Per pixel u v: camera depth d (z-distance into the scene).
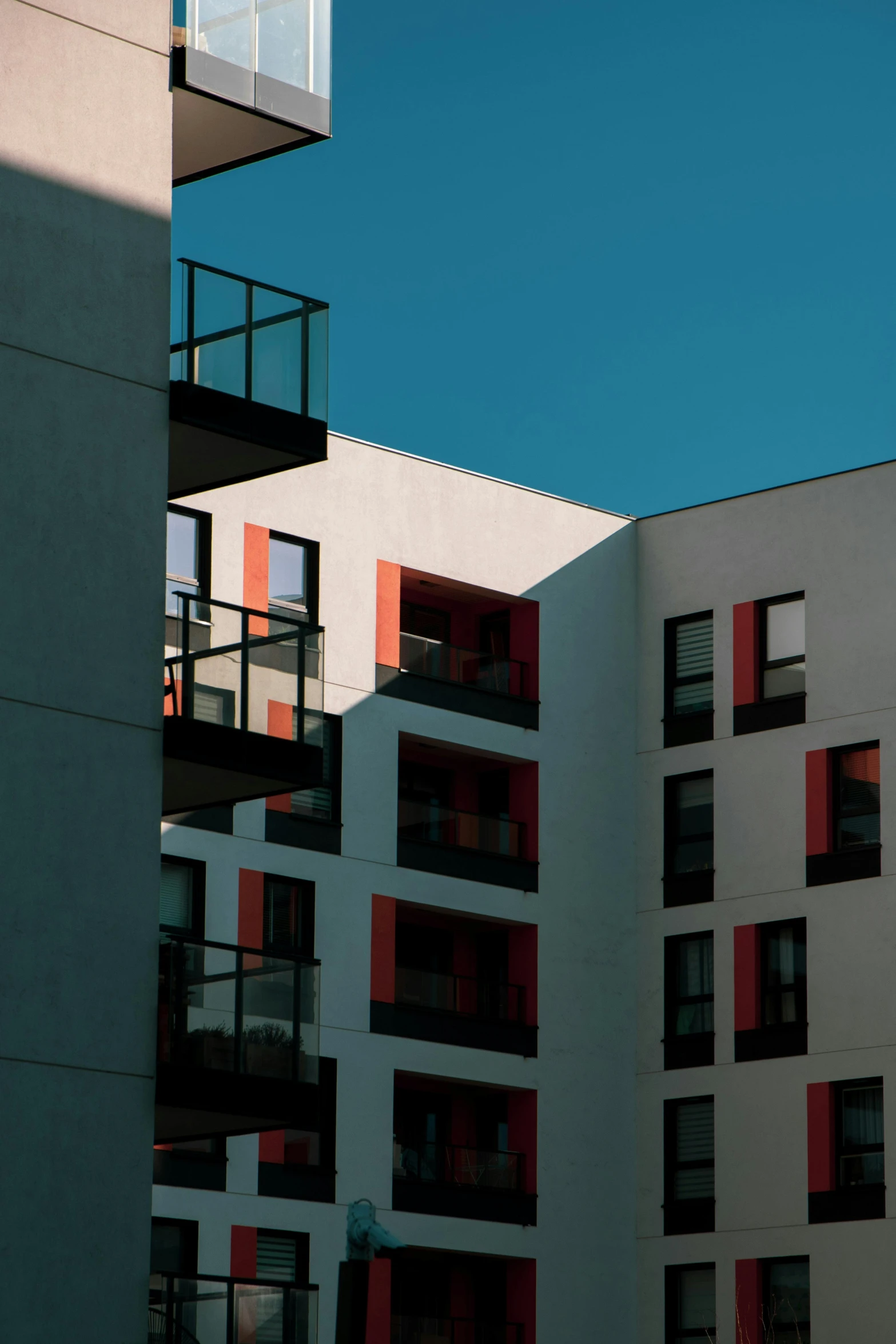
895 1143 37.72
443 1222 38.31
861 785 39.84
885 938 38.75
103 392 19.12
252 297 21.88
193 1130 21.48
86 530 18.75
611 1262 40.22
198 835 36.62
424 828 40.22
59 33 19.41
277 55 22.12
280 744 21.88
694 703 42.44
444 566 41.00
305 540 39.00
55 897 17.88
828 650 40.69
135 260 19.59
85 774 18.30
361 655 39.41
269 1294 20.56
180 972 19.97
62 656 18.34
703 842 41.69
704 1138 40.28
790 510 41.81
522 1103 40.16
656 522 43.88
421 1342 37.91
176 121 22.03
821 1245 38.19
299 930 37.91
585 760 42.25
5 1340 16.77
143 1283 17.66
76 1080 17.66
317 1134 37.19
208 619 21.83
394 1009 38.53
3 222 18.69
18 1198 17.08
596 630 43.03
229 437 21.31
